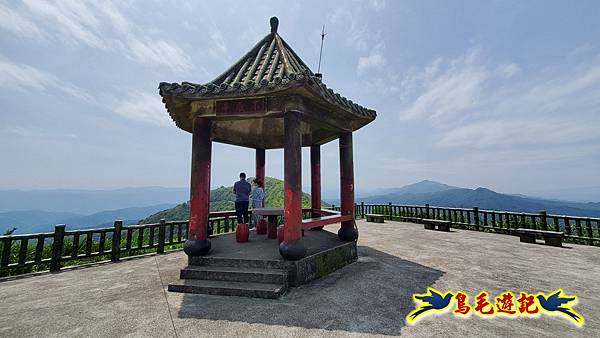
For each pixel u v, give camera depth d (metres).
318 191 9.18
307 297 4.55
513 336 3.32
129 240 7.82
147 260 7.47
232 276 5.03
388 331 3.42
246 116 5.60
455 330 3.47
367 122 7.57
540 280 5.41
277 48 7.23
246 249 6.23
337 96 5.77
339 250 6.41
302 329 3.46
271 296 4.49
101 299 4.51
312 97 5.46
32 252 6.96
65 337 3.29
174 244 9.00
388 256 7.53
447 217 14.20
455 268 6.29
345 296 4.60
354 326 3.55
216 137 8.17
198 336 3.29
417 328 3.51
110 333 3.38
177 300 4.44
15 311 4.04
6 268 5.91
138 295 4.69
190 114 6.00
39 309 4.11
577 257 7.37
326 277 5.67
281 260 5.21
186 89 5.27
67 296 4.66
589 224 9.43
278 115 5.51
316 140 8.87
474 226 12.73
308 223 5.52
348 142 7.30
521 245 9.10
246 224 7.21
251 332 3.38
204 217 5.79
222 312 3.97
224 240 7.40
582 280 5.39
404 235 11.25
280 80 4.87
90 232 7.05
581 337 3.30
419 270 6.14
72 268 6.61
